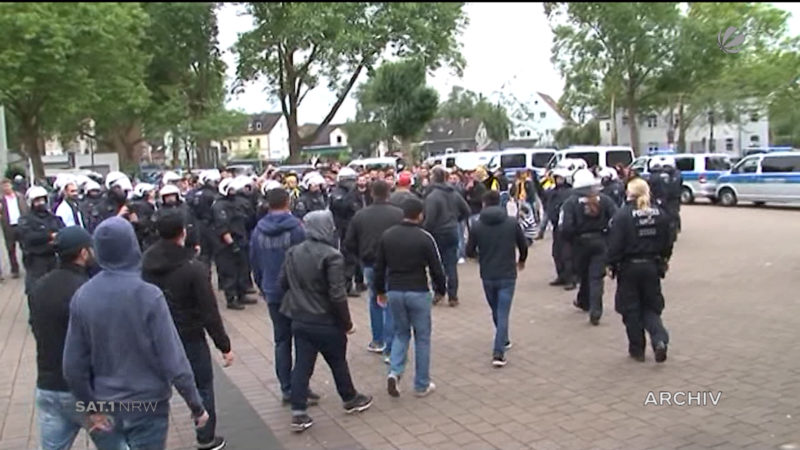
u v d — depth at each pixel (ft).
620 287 22.54
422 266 19.69
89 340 11.27
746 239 53.21
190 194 36.83
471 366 22.71
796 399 18.25
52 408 12.41
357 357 24.30
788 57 101.76
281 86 66.33
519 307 31.50
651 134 150.00
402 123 143.74
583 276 29.40
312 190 36.60
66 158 125.59
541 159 85.20
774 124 153.07
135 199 37.04
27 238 26.61
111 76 64.18
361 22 73.15
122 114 73.26
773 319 27.02
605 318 28.63
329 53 64.80
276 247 19.51
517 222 22.57
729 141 188.03
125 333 11.18
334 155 225.76
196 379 15.62
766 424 16.72
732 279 36.27
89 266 12.79
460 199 32.63
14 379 22.68
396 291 19.67
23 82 63.00
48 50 58.95
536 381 20.86
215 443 16.19
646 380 20.40
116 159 97.91
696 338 24.76
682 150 149.69
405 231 19.67
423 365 19.88
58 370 12.28
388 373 22.03
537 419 17.79
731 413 17.54
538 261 45.80
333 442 16.79
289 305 17.71
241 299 33.99
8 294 39.24
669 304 30.58
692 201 92.68
